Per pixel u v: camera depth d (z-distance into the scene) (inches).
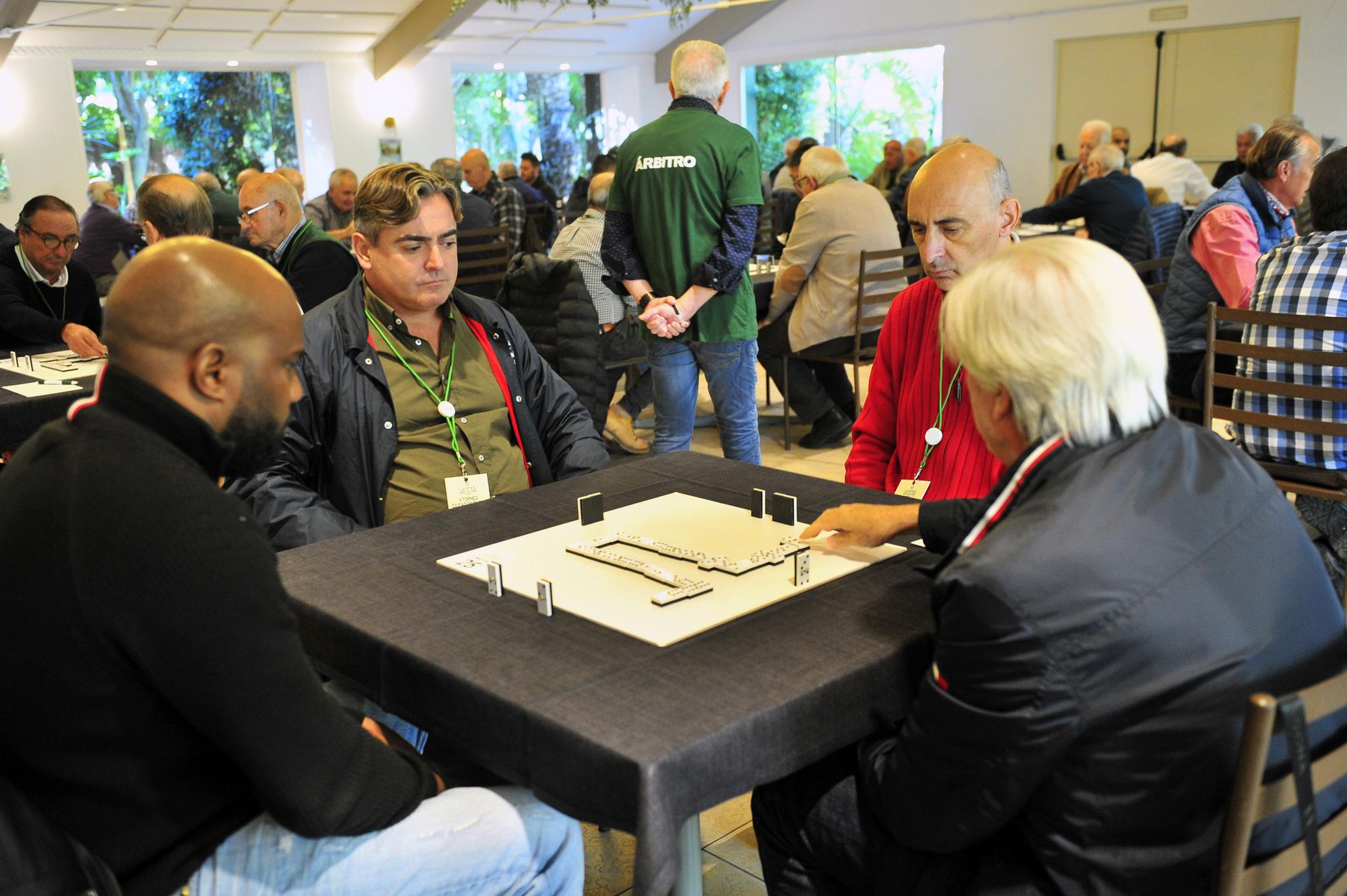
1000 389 45.4
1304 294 103.5
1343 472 104.3
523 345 88.7
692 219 130.0
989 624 40.2
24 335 142.3
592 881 76.2
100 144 439.2
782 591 55.5
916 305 81.3
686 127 127.9
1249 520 43.2
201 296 42.4
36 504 40.8
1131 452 43.9
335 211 295.0
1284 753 40.9
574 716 43.6
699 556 59.6
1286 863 41.4
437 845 47.4
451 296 84.5
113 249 349.1
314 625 55.4
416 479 80.7
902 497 70.6
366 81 476.7
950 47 460.4
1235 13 388.2
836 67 502.3
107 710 40.7
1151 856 41.4
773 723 44.0
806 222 175.5
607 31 498.3
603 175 176.9
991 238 76.4
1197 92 404.5
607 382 187.3
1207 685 40.0
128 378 42.6
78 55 408.8
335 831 44.1
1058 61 435.2
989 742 41.0
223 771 44.4
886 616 52.7
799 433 202.7
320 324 79.8
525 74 542.0
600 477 78.3
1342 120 374.9
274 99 478.9
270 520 74.8
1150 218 211.3
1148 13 406.0
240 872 44.8
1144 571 40.5
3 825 38.6
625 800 40.9
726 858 79.2
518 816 50.1
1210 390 109.5
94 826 41.8
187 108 458.3
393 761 47.4
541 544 63.8
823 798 54.1
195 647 39.8
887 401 85.0
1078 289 43.3
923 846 46.3
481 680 46.9
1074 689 39.8
